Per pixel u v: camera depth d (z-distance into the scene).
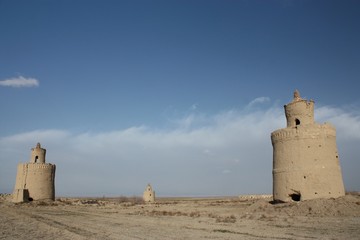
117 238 21.09
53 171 72.12
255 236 21.59
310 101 42.00
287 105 43.22
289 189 39.38
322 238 20.23
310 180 38.25
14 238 21.36
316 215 32.00
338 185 38.50
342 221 27.70
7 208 52.59
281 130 41.62
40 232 24.36
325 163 38.47
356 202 33.78
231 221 30.69
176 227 27.12
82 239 20.67
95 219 35.38
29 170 69.00
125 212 46.91
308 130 39.50
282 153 41.06
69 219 35.34
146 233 23.55
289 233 22.56
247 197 99.44
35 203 63.97
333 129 40.62
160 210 50.78
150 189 102.25
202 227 26.77
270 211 36.94
